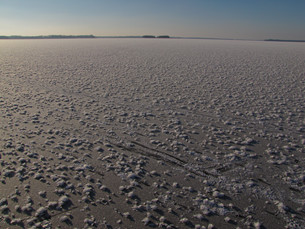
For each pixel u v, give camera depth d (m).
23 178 2.91
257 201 2.60
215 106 6.11
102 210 2.42
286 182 2.93
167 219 2.32
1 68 12.17
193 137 4.23
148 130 4.51
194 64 14.18
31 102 6.20
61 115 5.25
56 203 2.49
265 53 21.48
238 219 2.34
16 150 3.61
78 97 6.81
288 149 3.78
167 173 3.10
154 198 2.62
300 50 25.50
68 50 24.47
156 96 7.06
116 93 7.36
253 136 4.29
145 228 2.21
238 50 25.22
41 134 4.21
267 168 3.25
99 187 2.79
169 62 15.08
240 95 7.16
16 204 2.48
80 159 3.40
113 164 3.29
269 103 6.29
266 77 9.95
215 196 2.66
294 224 2.27
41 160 3.34
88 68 12.44
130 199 2.59
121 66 13.23
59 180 2.88
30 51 23.28
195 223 2.29
